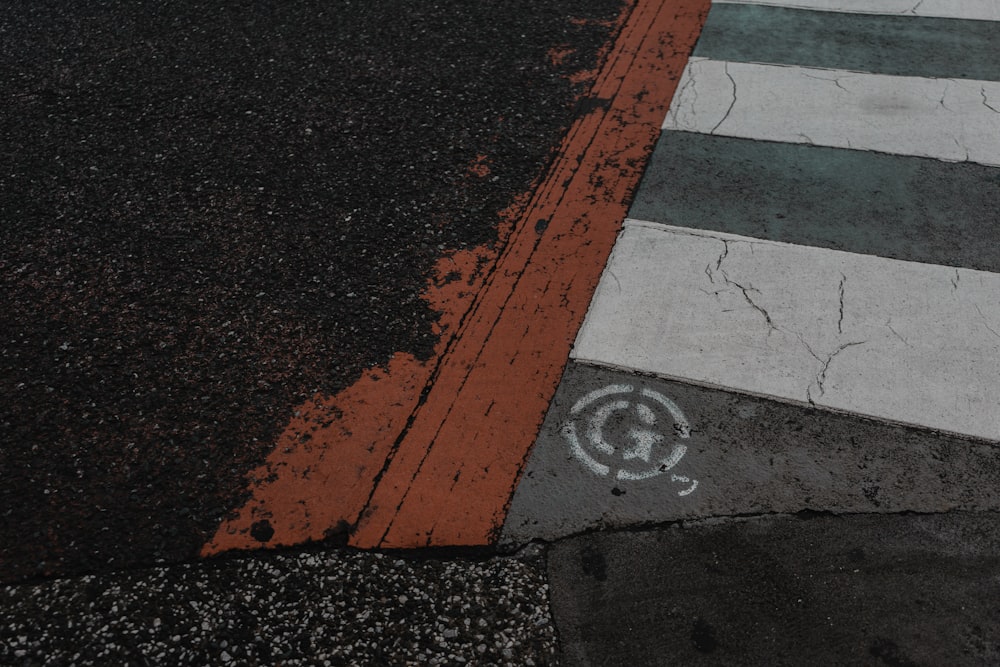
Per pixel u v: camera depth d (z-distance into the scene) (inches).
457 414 130.8
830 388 131.0
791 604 106.8
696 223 161.5
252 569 113.0
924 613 105.0
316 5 230.4
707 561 111.7
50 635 106.7
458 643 104.7
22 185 177.6
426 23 220.1
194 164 180.1
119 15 232.5
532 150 179.6
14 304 151.8
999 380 130.6
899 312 142.3
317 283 152.2
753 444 124.3
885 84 193.8
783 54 205.5
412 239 160.1
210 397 134.3
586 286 150.3
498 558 113.4
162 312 148.6
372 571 112.3
